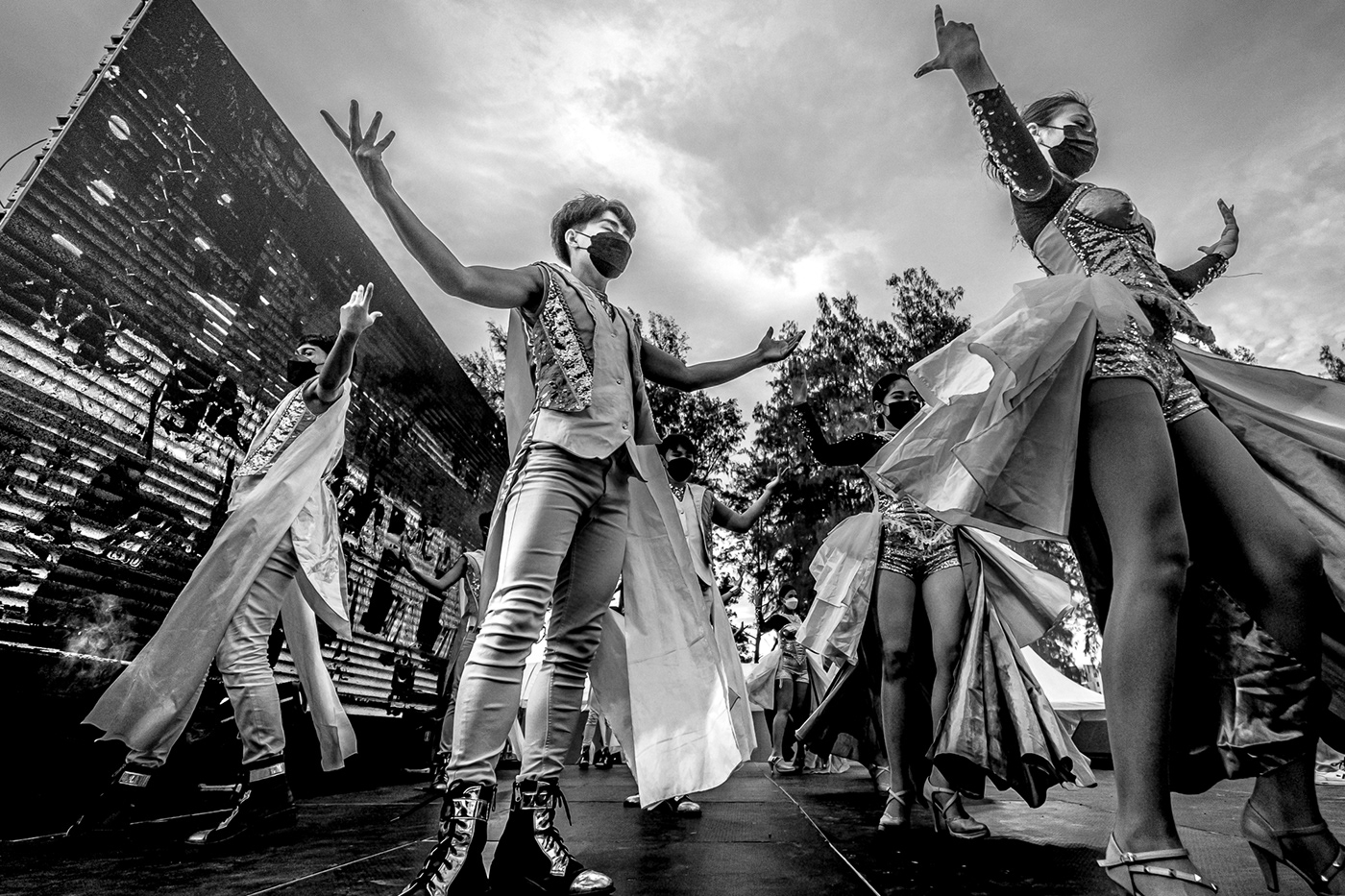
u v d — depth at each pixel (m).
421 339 7.26
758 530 16.98
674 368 2.41
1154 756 1.21
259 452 3.00
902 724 2.92
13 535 2.98
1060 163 1.86
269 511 2.79
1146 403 1.38
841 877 1.84
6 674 2.83
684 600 2.22
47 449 3.12
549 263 2.08
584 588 1.95
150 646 2.57
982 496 1.54
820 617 3.53
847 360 18.33
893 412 3.31
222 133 4.21
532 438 1.89
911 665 3.03
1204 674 1.51
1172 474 1.35
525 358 2.10
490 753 1.63
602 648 2.29
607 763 7.64
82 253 3.25
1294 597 1.39
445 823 1.56
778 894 1.64
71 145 3.17
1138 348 1.43
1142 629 1.26
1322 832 1.39
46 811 2.90
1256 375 1.74
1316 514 1.63
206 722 3.69
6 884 1.74
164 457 3.83
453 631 8.56
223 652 2.71
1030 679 2.64
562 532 1.82
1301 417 1.68
